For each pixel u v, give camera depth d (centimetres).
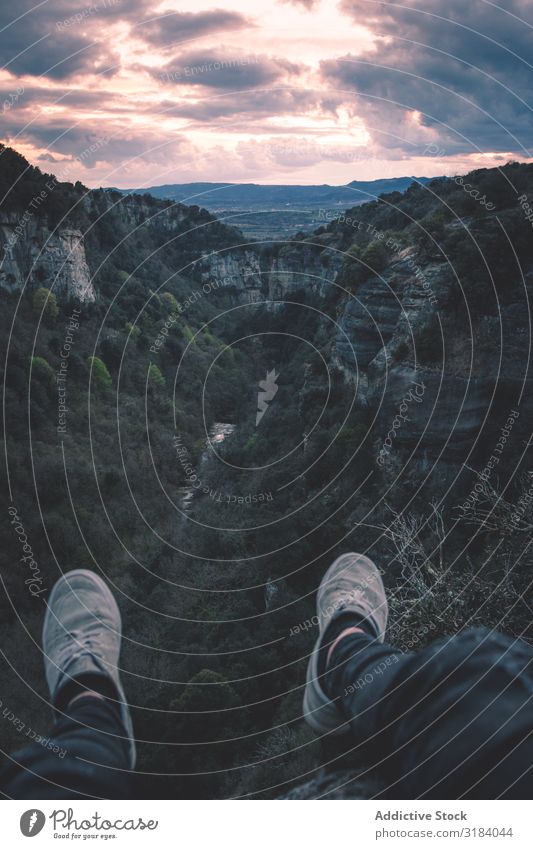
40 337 5603
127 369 6022
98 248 7888
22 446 4181
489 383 2873
